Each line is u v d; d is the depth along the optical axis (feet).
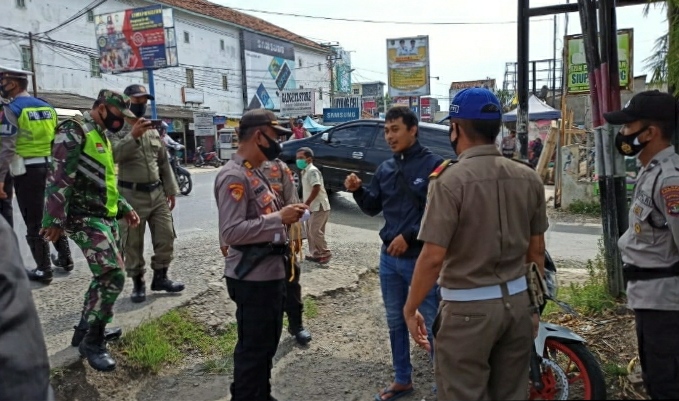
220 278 18.54
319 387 12.84
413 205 10.93
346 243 26.05
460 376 7.52
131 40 82.28
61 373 11.96
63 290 17.29
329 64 178.60
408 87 59.52
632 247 8.39
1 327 4.04
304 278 19.79
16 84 17.03
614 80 14.19
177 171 45.29
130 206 14.42
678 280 7.95
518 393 7.84
